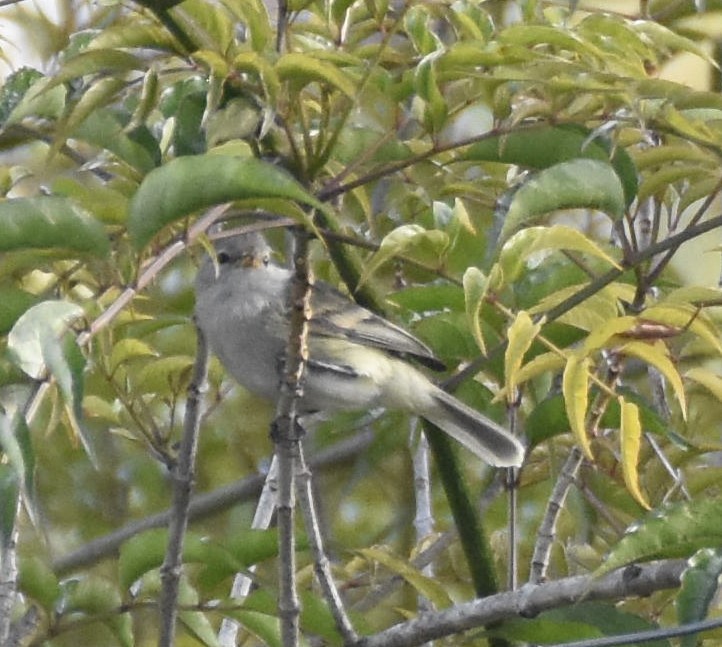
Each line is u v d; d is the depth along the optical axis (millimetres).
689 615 6875
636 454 7902
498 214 9914
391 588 11539
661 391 11516
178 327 13594
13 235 7129
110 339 9438
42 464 15516
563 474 9539
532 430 9688
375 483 15578
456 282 9352
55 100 8805
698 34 11508
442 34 12727
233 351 11898
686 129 8234
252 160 6887
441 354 10734
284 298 11734
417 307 10258
